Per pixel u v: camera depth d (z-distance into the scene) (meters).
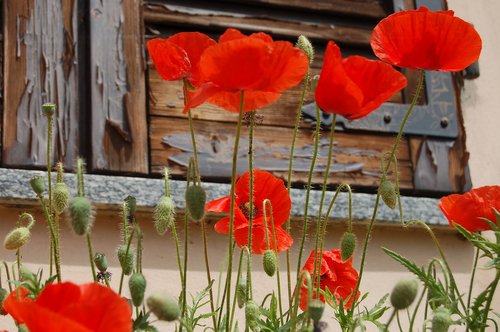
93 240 3.19
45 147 3.24
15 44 3.35
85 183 3.20
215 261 3.34
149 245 3.28
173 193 3.30
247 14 3.87
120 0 3.55
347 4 4.08
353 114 1.87
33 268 3.07
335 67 1.79
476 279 3.85
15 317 1.74
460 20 1.99
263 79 1.72
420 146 3.93
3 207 3.10
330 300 2.10
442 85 4.07
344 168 3.75
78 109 3.36
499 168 4.18
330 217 3.53
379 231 3.71
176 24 3.71
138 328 1.71
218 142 3.53
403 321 3.49
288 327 1.88
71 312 1.38
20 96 3.28
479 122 4.21
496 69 4.38
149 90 3.50
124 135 3.37
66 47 3.42
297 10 3.97
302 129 3.72
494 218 2.19
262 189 2.16
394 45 2.03
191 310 1.99
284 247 2.08
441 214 3.77
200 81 2.02
